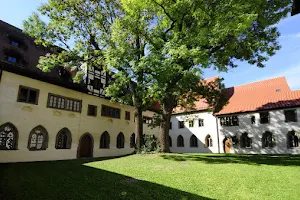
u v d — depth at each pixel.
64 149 18.64
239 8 12.01
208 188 7.70
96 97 22.64
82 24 18.61
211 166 12.00
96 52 16.83
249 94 30.95
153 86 14.08
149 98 15.69
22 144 15.76
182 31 14.19
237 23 11.52
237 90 33.16
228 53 14.45
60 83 18.86
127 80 16.06
